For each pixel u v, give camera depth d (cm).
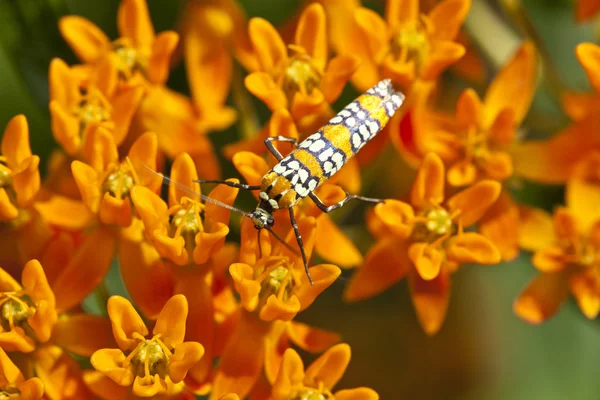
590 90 14
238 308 12
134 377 12
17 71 13
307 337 13
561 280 13
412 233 13
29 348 12
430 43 13
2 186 13
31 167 12
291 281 12
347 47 13
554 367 16
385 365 16
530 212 13
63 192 13
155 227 12
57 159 13
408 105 13
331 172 13
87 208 13
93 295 14
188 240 12
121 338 12
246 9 14
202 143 13
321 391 12
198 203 12
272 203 12
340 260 13
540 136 14
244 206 14
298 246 12
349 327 16
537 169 13
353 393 12
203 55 14
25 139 13
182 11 14
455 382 16
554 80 14
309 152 13
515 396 16
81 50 13
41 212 13
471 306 16
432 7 14
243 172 12
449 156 13
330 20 13
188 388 12
